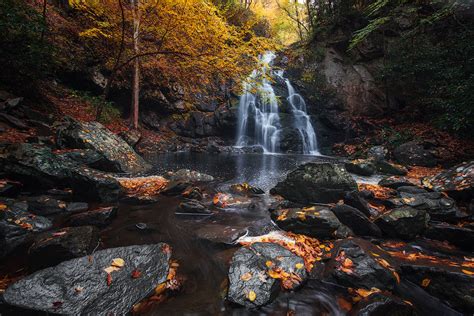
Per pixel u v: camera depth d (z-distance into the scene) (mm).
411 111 11719
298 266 2502
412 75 10664
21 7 6195
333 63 14984
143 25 9602
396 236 3387
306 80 15484
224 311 2033
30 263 2547
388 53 12211
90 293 2018
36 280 2072
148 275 2316
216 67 7625
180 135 13484
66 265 2281
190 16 7328
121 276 2248
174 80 13047
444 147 8672
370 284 2305
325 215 3398
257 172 7742
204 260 2801
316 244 3121
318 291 2305
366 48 13594
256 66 7695
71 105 9164
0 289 2133
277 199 4965
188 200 4605
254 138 14727
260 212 4297
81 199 4387
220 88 15016
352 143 12766
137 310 1968
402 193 4715
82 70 10016
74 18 10141
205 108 14477
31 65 6613
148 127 12711
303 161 10227
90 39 10258
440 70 8758
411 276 2502
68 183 4633
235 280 2240
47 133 6691
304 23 21562
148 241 3191
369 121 12984
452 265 2590
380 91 13047
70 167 4734
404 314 1965
